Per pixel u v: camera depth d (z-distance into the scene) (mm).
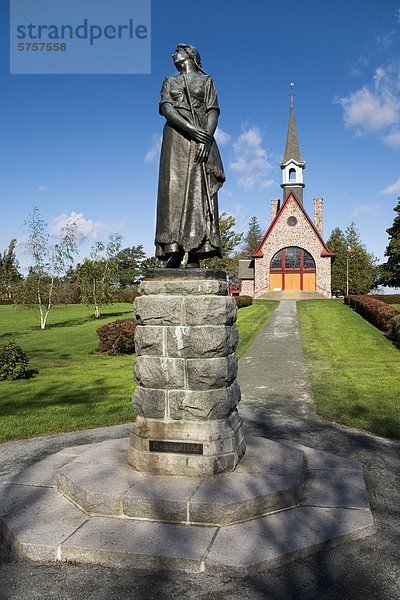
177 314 5375
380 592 3955
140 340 5531
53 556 4461
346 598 3885
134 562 4324
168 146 5969
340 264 67250
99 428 8977
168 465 5387
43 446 7953
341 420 9211
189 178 5863
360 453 7379
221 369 5367
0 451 7758
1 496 5504
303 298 51188
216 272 5641
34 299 30453
